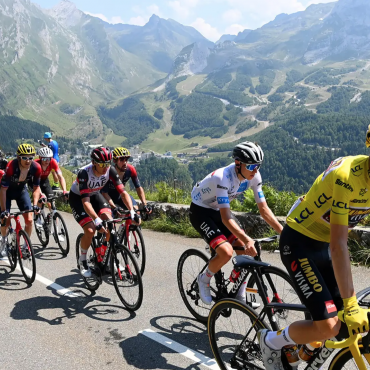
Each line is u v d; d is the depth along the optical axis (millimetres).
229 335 3414
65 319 4727
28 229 6914
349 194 2352
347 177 2355
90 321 4645
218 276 4168
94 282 5559
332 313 2453
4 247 6996
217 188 3855
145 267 6637
